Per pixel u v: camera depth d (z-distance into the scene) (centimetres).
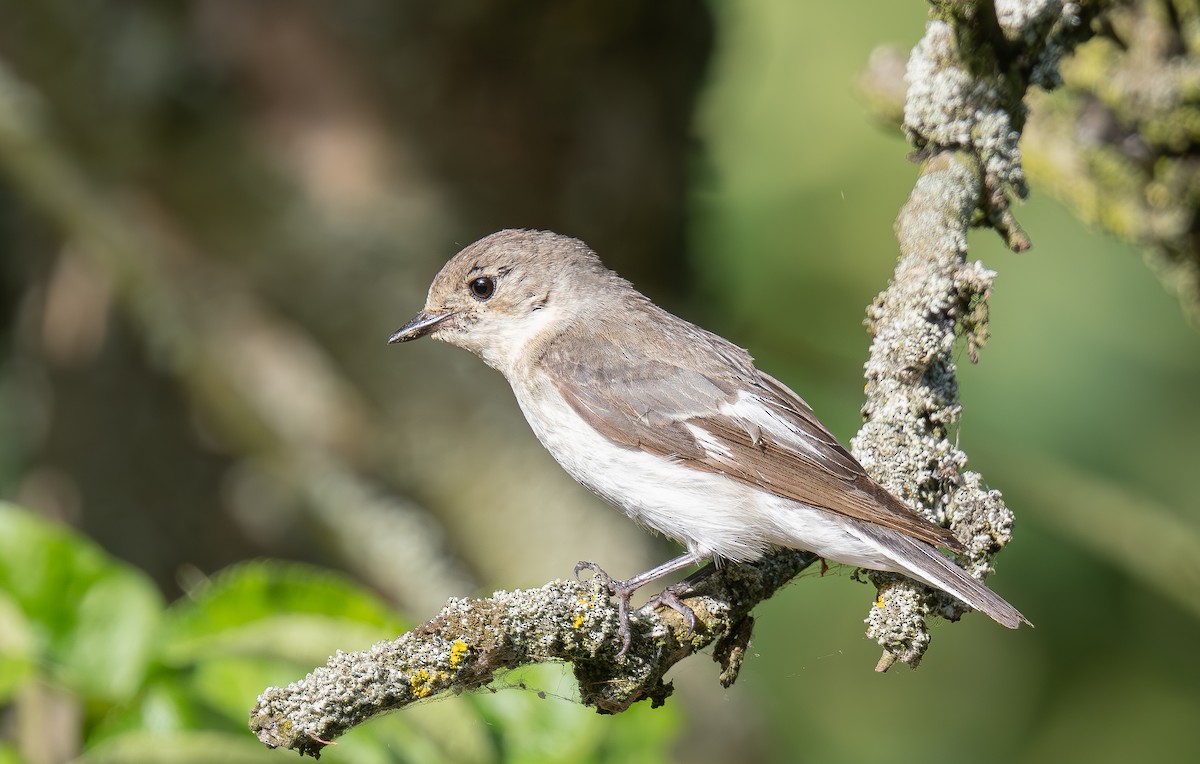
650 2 1176
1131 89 868
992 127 747
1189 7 851
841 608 1197
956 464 731
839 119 1266
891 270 1237
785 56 1292
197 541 1211
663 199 1221
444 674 600
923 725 1191
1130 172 906
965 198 740
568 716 728
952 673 1202
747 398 827
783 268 1255
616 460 830
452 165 1178
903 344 727
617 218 1202
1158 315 1124
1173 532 1057
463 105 1169
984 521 715
